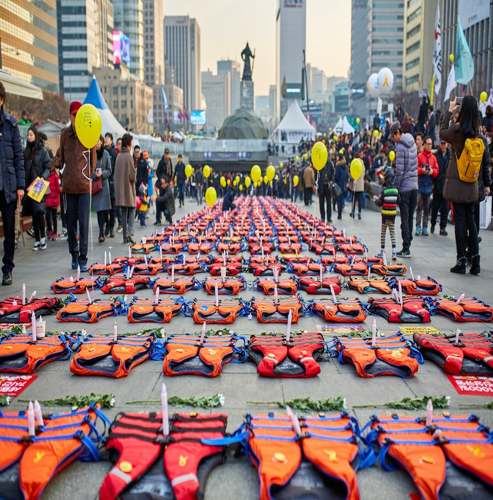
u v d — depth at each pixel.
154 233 13.19
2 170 7.54
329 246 10.91
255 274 8.64
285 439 3.21
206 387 4.38
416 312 6.14
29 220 12.98
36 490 2.87
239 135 64.75
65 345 5.03
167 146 43.06
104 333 5.72
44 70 94.81
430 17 86.06
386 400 4.15
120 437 3.20
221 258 9.58
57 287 7.54
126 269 9.00
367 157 21.34
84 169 8.72
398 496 3.00
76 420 3.46
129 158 11.84
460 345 4.88
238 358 4.95
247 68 76.88
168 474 2.90
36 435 3.27
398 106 22.92
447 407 4.05
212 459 3.21
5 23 78.62
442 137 8.39
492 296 7.26
